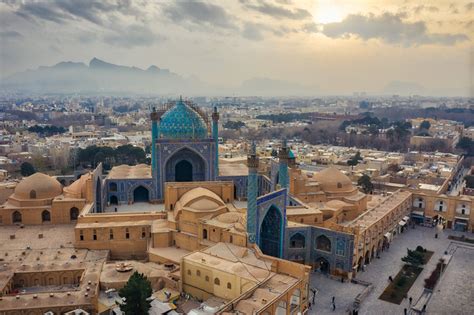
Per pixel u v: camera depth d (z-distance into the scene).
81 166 156.00
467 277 72.69
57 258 66.31
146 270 62.41
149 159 157.75
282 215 70.81
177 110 92.88
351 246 69.62
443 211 102.56
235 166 103.75
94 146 161.75
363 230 74.56
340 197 92.44
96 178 85.31
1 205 86.44
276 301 49.84
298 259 74.38
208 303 55.38
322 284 68.81
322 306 61.22
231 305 49.03
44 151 170.00
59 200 81.94
